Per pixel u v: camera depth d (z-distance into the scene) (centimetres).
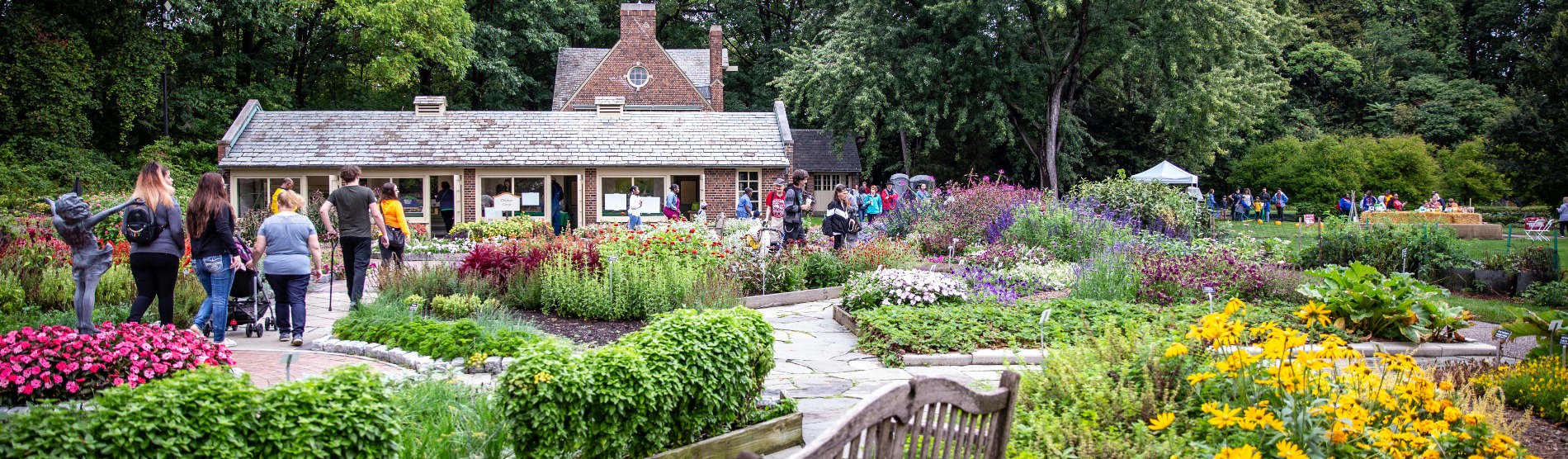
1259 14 3325
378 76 3366
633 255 1116
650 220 2800
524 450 425
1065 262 1546
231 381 350
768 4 5119
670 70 4016
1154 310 963
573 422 421
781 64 4797
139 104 2862
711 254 1227
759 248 1341
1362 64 5447
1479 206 4291
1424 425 413
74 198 748
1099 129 4500
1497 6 5697
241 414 332
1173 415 427
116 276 1034
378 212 1020
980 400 322
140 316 755
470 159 2689
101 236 1351
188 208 788
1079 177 4209
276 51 3325
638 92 3994
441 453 437
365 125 2794
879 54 3466
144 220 750
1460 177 4103
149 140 3120
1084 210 1770
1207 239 1695
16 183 2362
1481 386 644
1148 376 503
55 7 2736
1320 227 1664
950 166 4522
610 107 3000
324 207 1009
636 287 1023
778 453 517
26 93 2588
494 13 4138
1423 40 5872
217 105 3175
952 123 3791
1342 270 1164
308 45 3675
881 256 1349
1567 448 523
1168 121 3319
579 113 2953
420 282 1094
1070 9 3269
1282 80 3912
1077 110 4212
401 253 1216
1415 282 915
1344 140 4309
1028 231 1709
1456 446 438
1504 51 5519
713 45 4162
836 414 598
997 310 959
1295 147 4103
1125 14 3269
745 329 516
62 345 565
